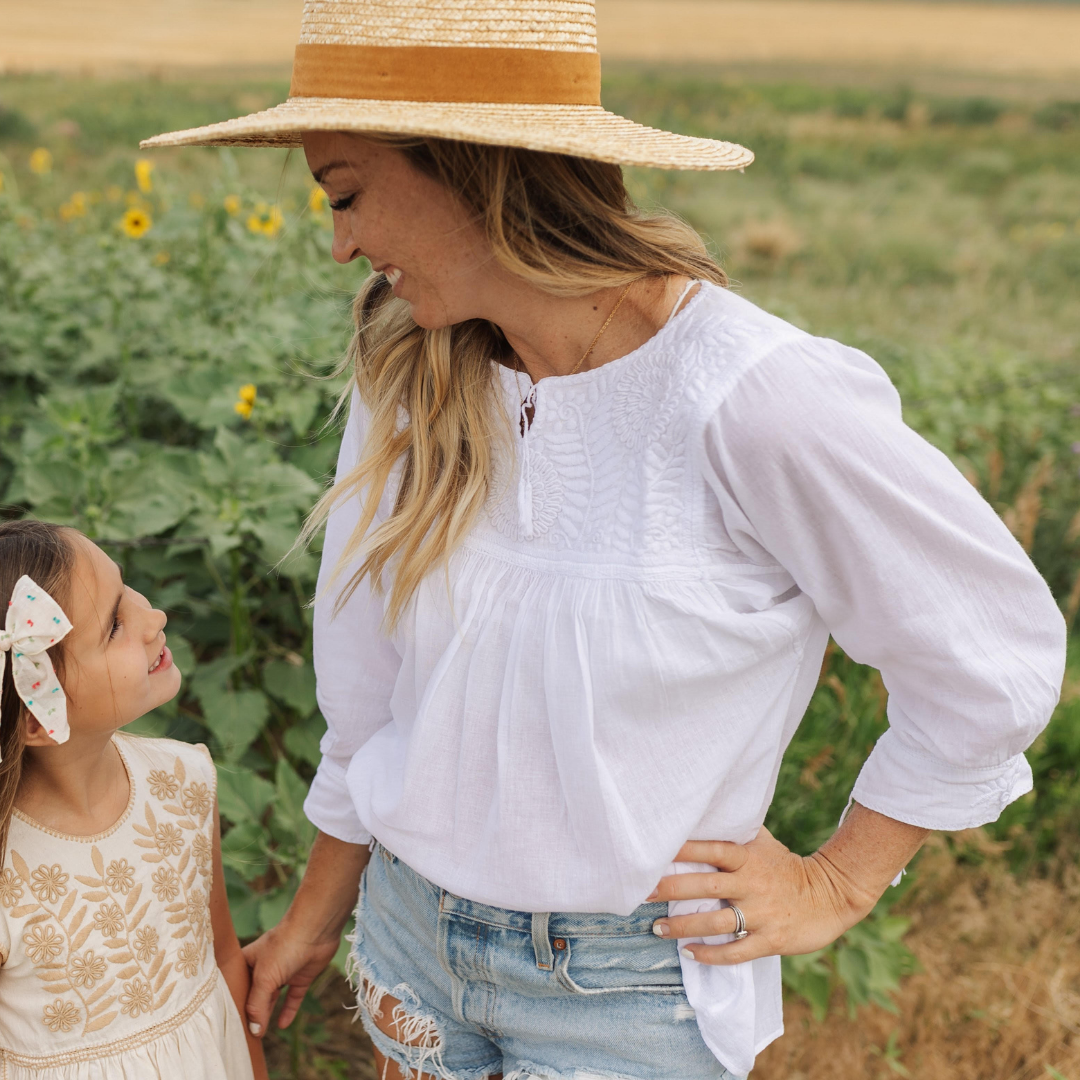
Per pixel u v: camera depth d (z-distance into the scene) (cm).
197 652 276
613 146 108
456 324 130
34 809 139
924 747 124
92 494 262
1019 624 117
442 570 131
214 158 1289
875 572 113
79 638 131
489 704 128
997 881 291
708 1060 134
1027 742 121
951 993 261
